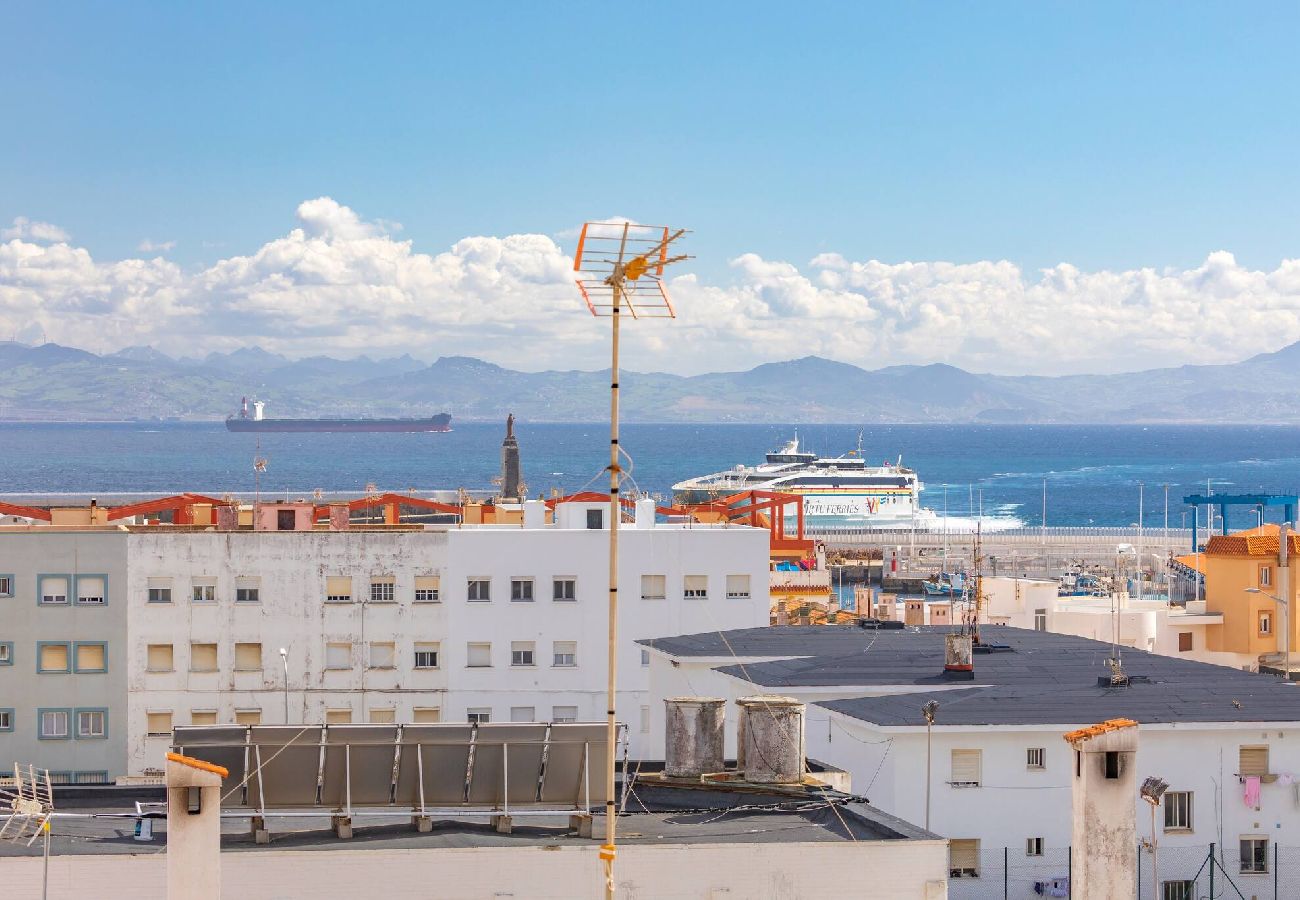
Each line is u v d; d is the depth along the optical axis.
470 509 123.88
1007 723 60.50
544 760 38.44
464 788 38.31
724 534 100.25
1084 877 30.94
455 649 97.62
